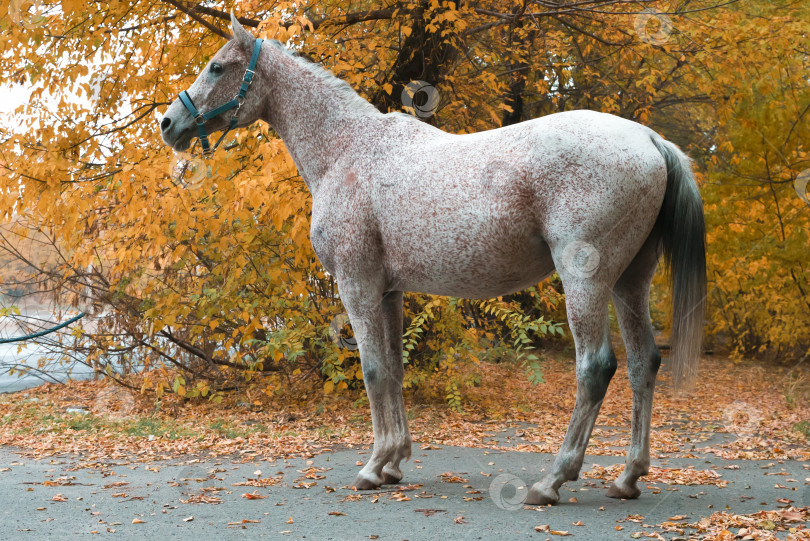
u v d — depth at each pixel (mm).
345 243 3588
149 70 6957
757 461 4789
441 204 3281
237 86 3865
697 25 7977
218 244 6637
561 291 9828
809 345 10117
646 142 3105
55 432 6266
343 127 3730
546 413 7812
